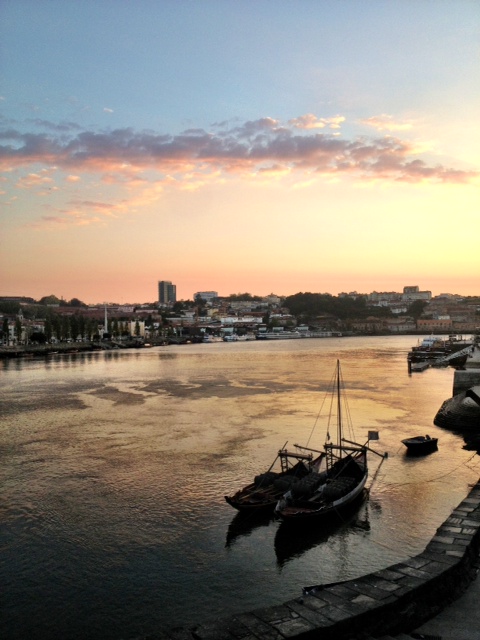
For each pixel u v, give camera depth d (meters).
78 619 24.22
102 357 198.00
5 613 24.69
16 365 159.50
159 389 100.19
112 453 51.72
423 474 43.72
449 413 63.16
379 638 16.00
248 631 15.47
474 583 19.77
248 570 28.31
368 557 29.44
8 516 35.81
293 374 126.81
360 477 39.19
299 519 32.12
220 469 45.88
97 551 30.62
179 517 35.31
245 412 73.56
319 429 61.75
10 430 62.84
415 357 162.25
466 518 24.84
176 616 24.38
